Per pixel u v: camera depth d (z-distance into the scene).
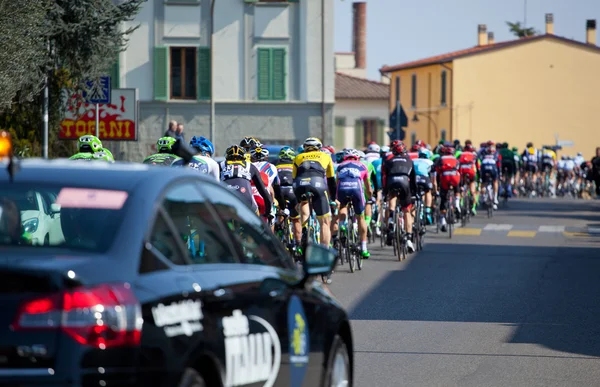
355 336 29.58
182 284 12.86
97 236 12.41
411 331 30.55
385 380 23.69
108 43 56.97
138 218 12.75
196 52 120.25
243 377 13.91
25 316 11.23
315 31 121.88
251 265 15.30
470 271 47.06
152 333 11.88
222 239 14.82
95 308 11.32
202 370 13.20
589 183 136.25
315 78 122.06
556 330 30.94
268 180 42.53
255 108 121.81
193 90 120.62
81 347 11.21
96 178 13.45
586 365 25.70
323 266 16.08
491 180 93.31
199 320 12.88
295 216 45.53
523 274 45.97
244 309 14.09
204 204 14.75
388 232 51.94
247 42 121.31
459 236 67.44
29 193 13.21
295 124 122.38
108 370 11.35
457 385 23.28
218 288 13.63
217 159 69.88
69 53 56.34
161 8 119.56
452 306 35.84
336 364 17.48
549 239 65.81
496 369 25.09
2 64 46.00
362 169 47.31
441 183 66.94
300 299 16.06
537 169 129.25
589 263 51.06
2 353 11.23
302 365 15.84
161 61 119.38
